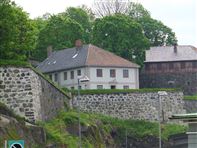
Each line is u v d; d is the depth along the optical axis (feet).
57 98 202.90
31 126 156.66
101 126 225.76
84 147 188.65
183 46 382.63
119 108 248.11
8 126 142.82
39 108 176.76
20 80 170.40
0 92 169.89
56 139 168.14
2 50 188.44
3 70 170.40
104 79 319.06
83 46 334.65
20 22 218.79
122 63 324.80
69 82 324.39
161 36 422.00
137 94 250.78
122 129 239.91
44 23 411.75
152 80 375.66
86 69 314.96
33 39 242.17
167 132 244.83
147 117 251.39
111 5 443.32
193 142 59.47
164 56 377.09
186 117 59.98
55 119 193.16
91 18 445.37
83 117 214.28
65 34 369.71
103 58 323.16
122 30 363.15
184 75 374.22
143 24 421.18
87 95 243.81
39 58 369.91
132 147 239.71
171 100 257.75
